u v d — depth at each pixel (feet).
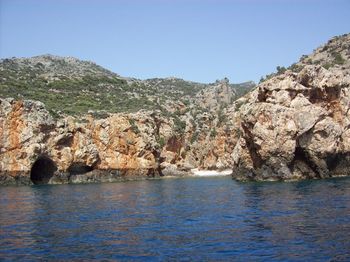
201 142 419.95
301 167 232.12
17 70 504.02
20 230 95.35
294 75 236.84
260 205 130.31
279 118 228.63
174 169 364.99
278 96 231.50
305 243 76.59
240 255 70.59
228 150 380.37
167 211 124.77
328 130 231.91
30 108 264.11
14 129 255.91
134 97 448.65
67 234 90.33
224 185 225.56
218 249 74.90
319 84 238.68
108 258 70.33
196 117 453.99
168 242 81.30
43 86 404.77
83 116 308.81
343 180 210.79
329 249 71.87
